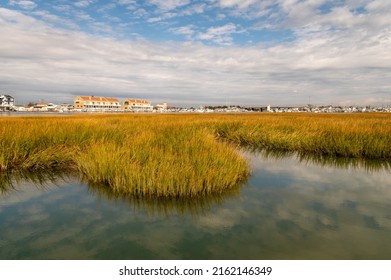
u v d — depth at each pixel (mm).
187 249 3928
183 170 6113
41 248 3941
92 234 4371
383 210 5457
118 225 4711
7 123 13930
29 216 5078
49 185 7012
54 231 4477
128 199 5957
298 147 13320
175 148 8656
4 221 4859
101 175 6980
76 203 5738
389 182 7637
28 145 9062
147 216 5090
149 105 134125
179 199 5875
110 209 5410
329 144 12133
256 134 15797
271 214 5223
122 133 12500
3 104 106125
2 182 7273
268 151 13258
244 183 7398
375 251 3881
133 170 6223
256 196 6285
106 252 3846
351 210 5441
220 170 6590
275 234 4391
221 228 4609
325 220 4957
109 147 8320
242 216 5117
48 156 8609
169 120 23734
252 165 9891
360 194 6500
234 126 19078
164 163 6578
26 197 6113
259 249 3934
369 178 8070
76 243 4086
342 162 10531
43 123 14297
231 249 3938
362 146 11297
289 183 7434
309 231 4504
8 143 8781
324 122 19938
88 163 7633
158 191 5883
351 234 4395
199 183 5969
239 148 13812
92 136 10797
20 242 4113
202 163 6809
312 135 13711
